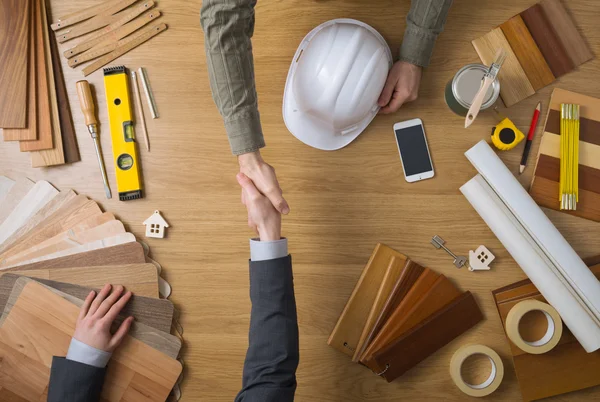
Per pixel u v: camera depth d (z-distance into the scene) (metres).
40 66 1.43
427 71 1.45
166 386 1.37
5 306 1.35
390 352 1.35
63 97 1.44
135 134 1.44
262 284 1.15
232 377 1.41
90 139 1.45
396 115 1.44
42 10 1.45
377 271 1.41
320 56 1.29
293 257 1.43
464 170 1.44
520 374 1.39
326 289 1.43
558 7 1.44
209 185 1.44
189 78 1.45
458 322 1.38
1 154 1.45
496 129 1.40
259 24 1.45
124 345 1.35
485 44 1.45
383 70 1.31
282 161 1.44
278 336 1.13
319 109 1.32
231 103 1.17
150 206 1.43
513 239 1.36
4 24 1.41
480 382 1.43
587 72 1.45
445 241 1.43
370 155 1.44
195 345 1.42
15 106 1.40
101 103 1.45
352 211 1.44
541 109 1.45
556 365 1.39
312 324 1.42
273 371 1.11
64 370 1.27
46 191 1.43
